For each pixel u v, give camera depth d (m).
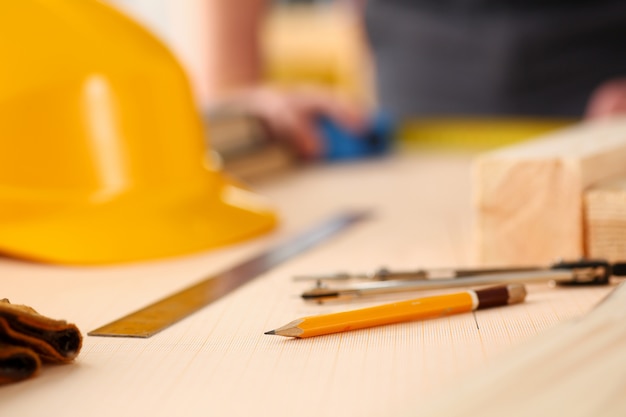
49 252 0.80
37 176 0.83
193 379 0.48
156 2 1.88
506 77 2.05
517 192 0.75
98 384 0.47
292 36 2.40
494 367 0.39
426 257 0.82
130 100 0.86
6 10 0.82
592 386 0.36
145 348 0.54
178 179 0.90
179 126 0.91
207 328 0.58
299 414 0.42
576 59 2.03
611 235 0.72
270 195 1.25
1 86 0.81
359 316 0.56
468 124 1.92
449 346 0.52
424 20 2.12
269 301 0.65
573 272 0.66
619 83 1.98
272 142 1.53
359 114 1.67
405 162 1.61
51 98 0.82
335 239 0.91
